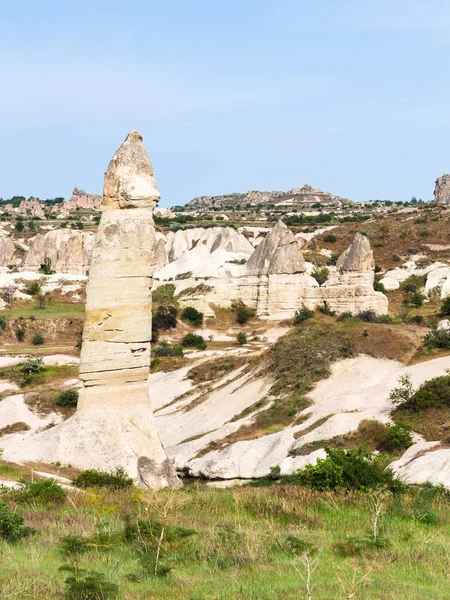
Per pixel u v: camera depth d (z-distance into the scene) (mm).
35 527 19375
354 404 47938
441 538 19312
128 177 34938
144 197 35062
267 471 39812
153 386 62812
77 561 15898
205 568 15969
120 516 21188
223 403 55875
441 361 56375
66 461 32938
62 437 33656
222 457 42281
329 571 15852
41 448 33844
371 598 14180
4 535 18000
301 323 85000
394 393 47406
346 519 21047
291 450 42062
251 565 16094
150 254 35344
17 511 21797
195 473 42531
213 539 17875
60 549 17141
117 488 29719
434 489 27844
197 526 19750
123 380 34844
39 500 23344
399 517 21672
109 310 34562
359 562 16734
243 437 47219
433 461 34250
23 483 25594
